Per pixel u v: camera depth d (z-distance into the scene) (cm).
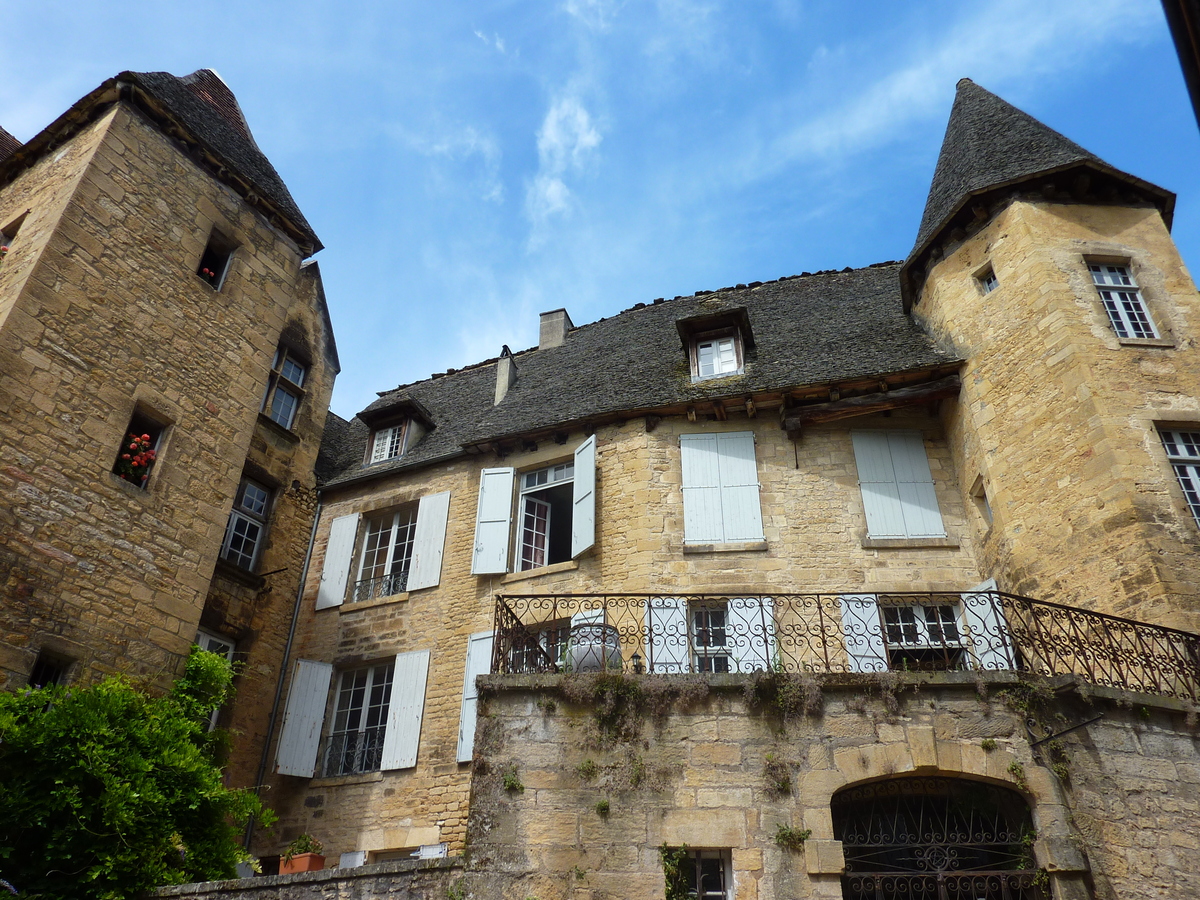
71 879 757
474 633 1212
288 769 1181
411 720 1173
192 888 768
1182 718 788
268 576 1325
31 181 1205
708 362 1352
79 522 968
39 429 957
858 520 1156
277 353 1472
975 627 1025
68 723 812
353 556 1384
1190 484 985
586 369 1541
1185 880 703
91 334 1043
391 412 1543
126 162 1154
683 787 751
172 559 1057
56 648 909
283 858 1027
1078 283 1127
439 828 1080
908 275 1351
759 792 744
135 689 967
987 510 1135
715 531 1161
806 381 1203
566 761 771
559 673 809
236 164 1304
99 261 1079
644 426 1266
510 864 725
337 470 1537
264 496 1382
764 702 785
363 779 1159
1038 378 1086
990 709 767
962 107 1496
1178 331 1089
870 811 773
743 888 705
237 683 1223
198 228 1230
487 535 1276
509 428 1395
